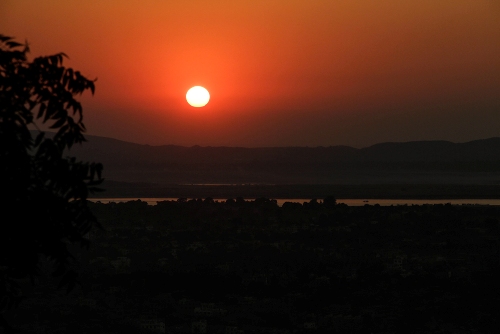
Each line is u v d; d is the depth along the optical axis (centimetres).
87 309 12850
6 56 2769
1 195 2730
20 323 11750
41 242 2842
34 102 2836
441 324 12912
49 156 2839
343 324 12962
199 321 12738
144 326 12200
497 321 12938
